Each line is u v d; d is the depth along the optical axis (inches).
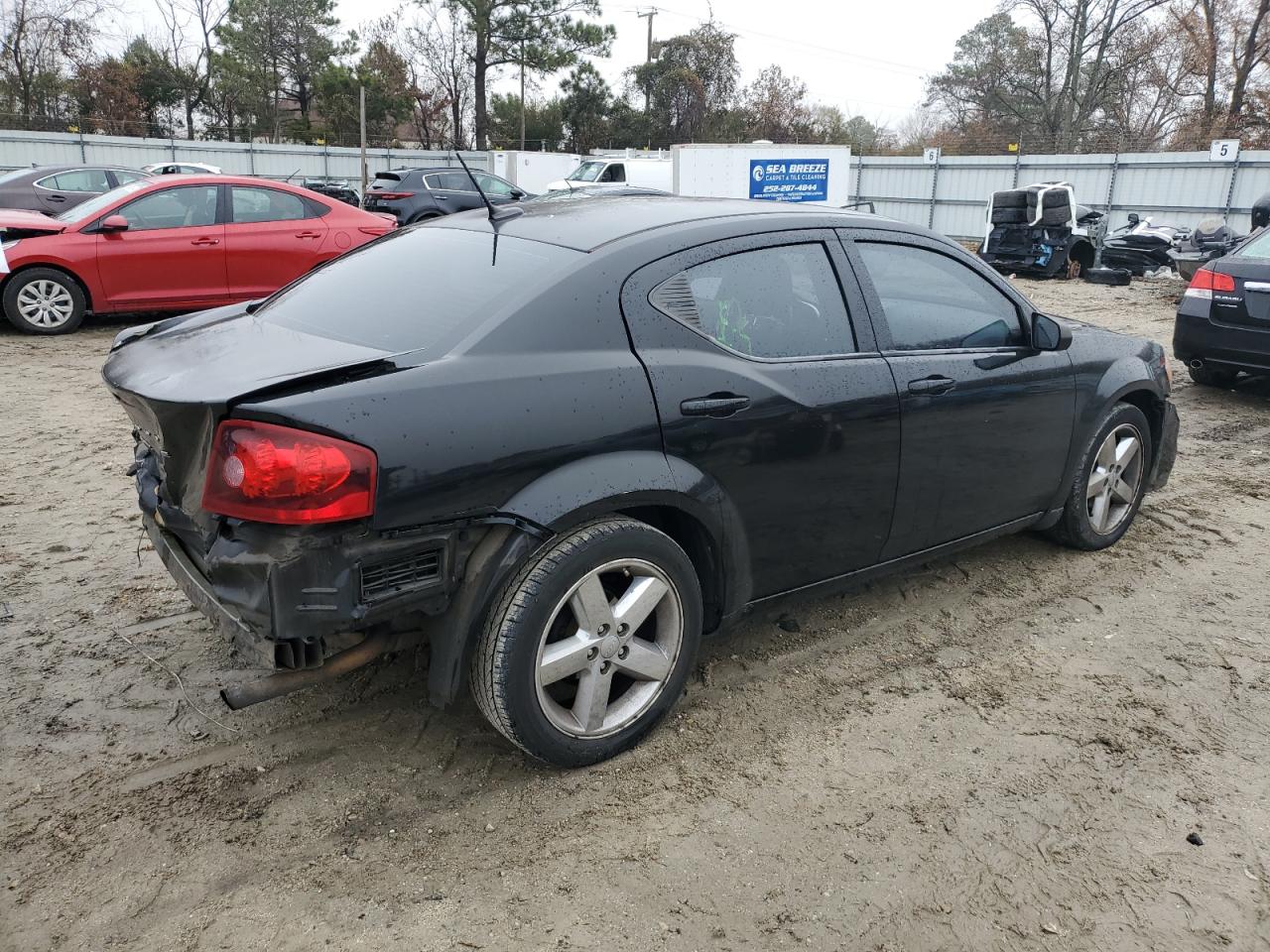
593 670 112.5
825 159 879.1
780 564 130.3
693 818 108.0
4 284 366.6
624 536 110.0
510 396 102.3
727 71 1855.3
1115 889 99.4
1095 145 1653.5
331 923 91.7
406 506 95.4
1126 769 119.3
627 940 90.5
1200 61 1600.6
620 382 109.7
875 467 135.0
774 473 123.7
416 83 1736.0
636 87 1863.9
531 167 1261.1
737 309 123.1
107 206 379.9
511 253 120.6
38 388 297.1
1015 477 158.9
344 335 114.6
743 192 857.5
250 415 91.0
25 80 1636.3
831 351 131.2
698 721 127.2
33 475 215.3
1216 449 263.9
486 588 102.4
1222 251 637.9
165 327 134.0
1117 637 153.5
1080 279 724.7
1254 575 178.1
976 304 152.3
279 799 109.5
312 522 91.2
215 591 98.3
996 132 1913.1
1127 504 187.8
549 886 97.3
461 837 104.1
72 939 89.2
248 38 1750.7
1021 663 144.6
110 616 151.0
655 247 118.1
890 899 97.0
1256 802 113.6
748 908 95.1
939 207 1167.6
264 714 126.0
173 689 131.1
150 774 113.4
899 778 116.3
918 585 170.9
